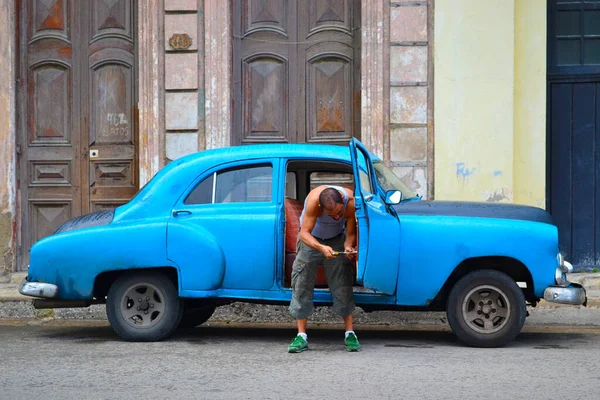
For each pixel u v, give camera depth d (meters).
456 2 11.36
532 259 7.63
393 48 11.49
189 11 11.83
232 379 6.30
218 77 11.79
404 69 11.45
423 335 8.85
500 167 11.30
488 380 6.23
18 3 12.30
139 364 6.94
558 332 8.97
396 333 9.03
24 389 5.99
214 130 11.80
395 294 7.72
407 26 11.45
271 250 7.91
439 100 11.37
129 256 7.99
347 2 11.97
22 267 12.22
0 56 11.98
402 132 11.46
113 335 8.75
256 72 12.16
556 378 6.30
